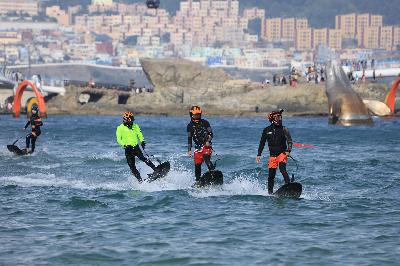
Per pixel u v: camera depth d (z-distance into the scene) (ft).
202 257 120.26
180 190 195.93
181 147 398.83
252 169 258.98
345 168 267.59
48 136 523.29
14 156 316.60
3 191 197.98
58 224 149.28
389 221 152.05
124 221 152.25
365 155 338.75
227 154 327.26
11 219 155.22
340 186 213.25
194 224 148.46
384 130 614.75
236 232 140.36
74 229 143.74
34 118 327.88
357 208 168.96
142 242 131.44
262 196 185.68
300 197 186.80
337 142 449.89
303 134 558.15
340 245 129.08
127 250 125.29
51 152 350.02
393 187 210.79
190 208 167.94
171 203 174.70
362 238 134.92
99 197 186.09
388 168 268.41
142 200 180.14
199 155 198.29
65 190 200.34
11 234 139.13
